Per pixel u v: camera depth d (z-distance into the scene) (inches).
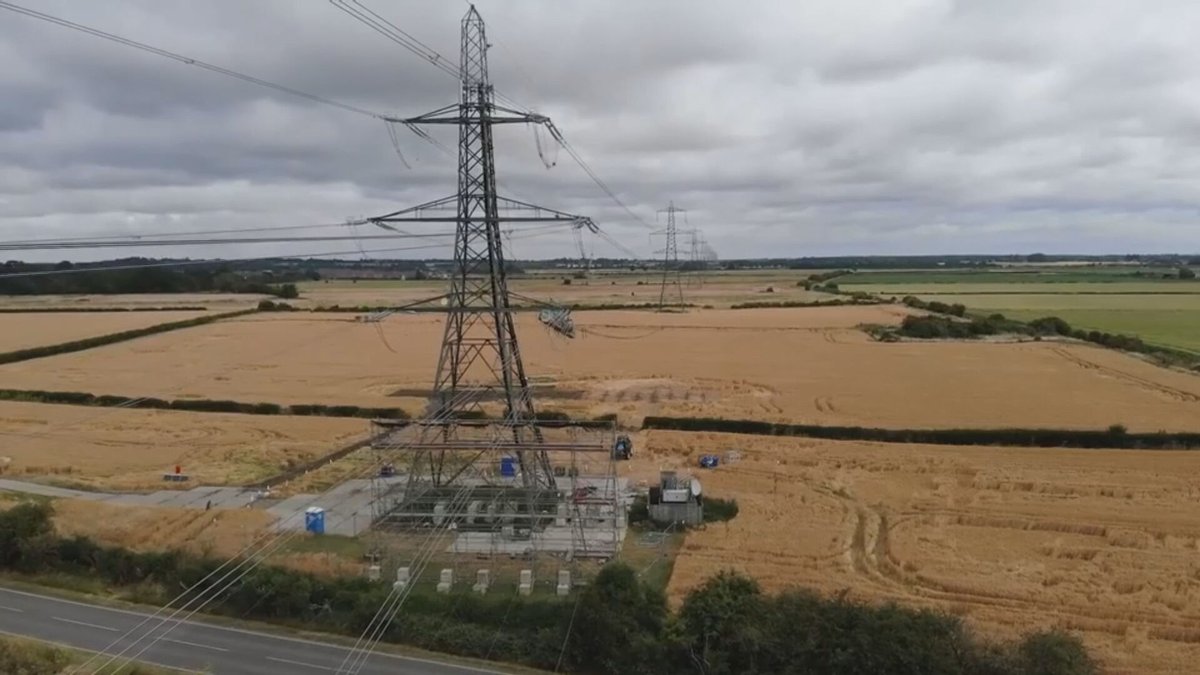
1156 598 1916.8
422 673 1624.0
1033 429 3319.4
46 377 4598.9
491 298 2751.0
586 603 1708.9
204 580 1953.7
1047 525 2358.5
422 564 2073.1
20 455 3075.8
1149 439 3216.0
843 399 4008.4
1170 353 5226.4
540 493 2404.0
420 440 2390.5
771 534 2298.2
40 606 1879.9
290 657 1675.7
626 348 5639.8
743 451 3149.6
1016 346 5679.1
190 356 5359.3
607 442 2881.4
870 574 2059.5
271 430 3511.3
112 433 3430.1
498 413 3644.2
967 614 1834.4
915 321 6338.6
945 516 2434.8
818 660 1557.6
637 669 1633.9
